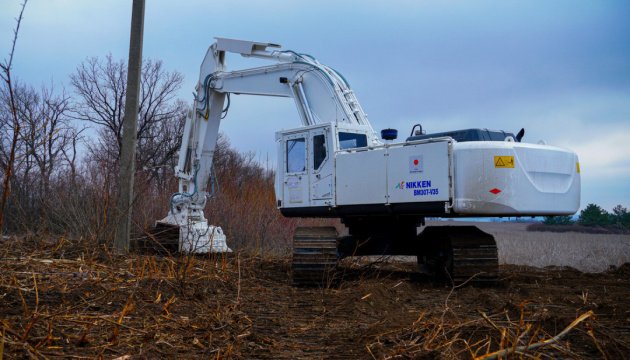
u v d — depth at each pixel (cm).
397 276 1166
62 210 1175
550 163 966
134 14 1187
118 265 884
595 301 795
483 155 916
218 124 1348
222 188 1833
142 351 476
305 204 1087
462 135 1006
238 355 491
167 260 945
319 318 682
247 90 1277
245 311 710
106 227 1059
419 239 1115
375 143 1116
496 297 806
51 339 466
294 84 1202
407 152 965
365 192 1005
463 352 467
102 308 604
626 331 578
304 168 1095
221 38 1311
